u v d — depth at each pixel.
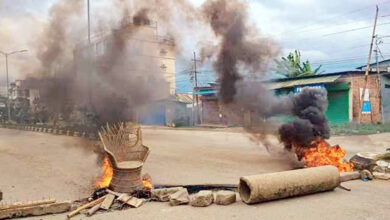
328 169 6.07
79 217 5.00
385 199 5.60
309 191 5.83
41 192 6.81
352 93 22.86
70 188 7.14
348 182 6.94
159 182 7.43
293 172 5.79
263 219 4.68
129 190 6.02
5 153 13.41
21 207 5.11
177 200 5.49
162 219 4.80
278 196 5.50
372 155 7.91
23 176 8.52
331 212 4.93
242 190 5.65
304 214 4.87
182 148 14.03
